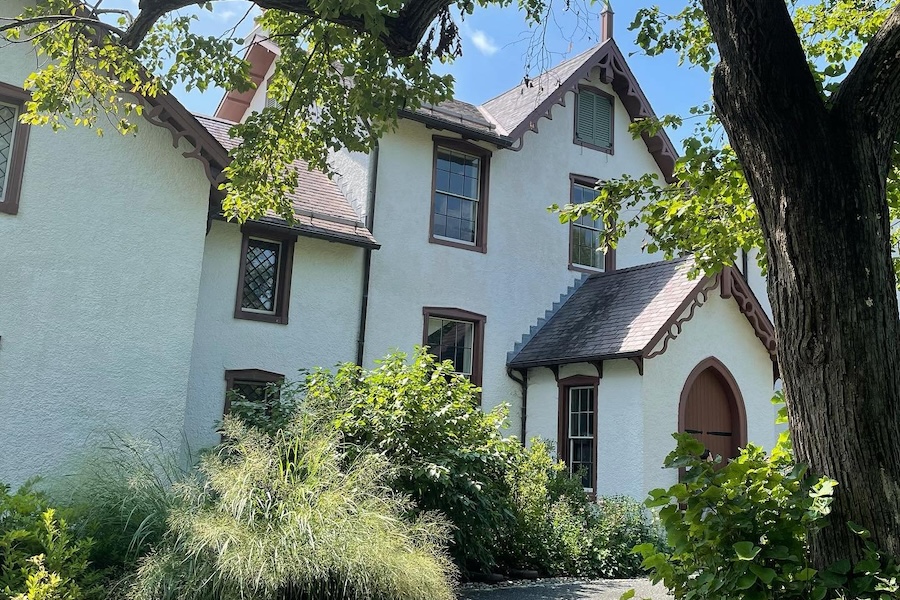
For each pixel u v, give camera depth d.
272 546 6.07
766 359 14.95
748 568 3.49
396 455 9.13
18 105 9.80
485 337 14.98
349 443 8.74
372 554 6.28
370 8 5.73
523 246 15.80
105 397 9.64
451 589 7.30
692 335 13.94
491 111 17.39
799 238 4.20
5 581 6.09
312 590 6.25
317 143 8.90
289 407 10.08
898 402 3.97
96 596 6.41
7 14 9.80
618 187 8.02
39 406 9.26
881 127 4.31
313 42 8.45
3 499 7.04
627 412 13.30
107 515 7.28
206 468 7.09
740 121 4.47
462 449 9.37
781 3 4.39
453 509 9.16
